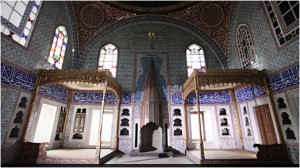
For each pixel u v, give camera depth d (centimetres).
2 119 399
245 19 645
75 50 771
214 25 798
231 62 752
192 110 706
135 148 658
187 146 652
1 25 396
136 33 839
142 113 681
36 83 513
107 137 895
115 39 825
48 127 648
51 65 599
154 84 724
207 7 779
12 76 425
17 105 444
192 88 579
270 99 502
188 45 815
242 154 527
